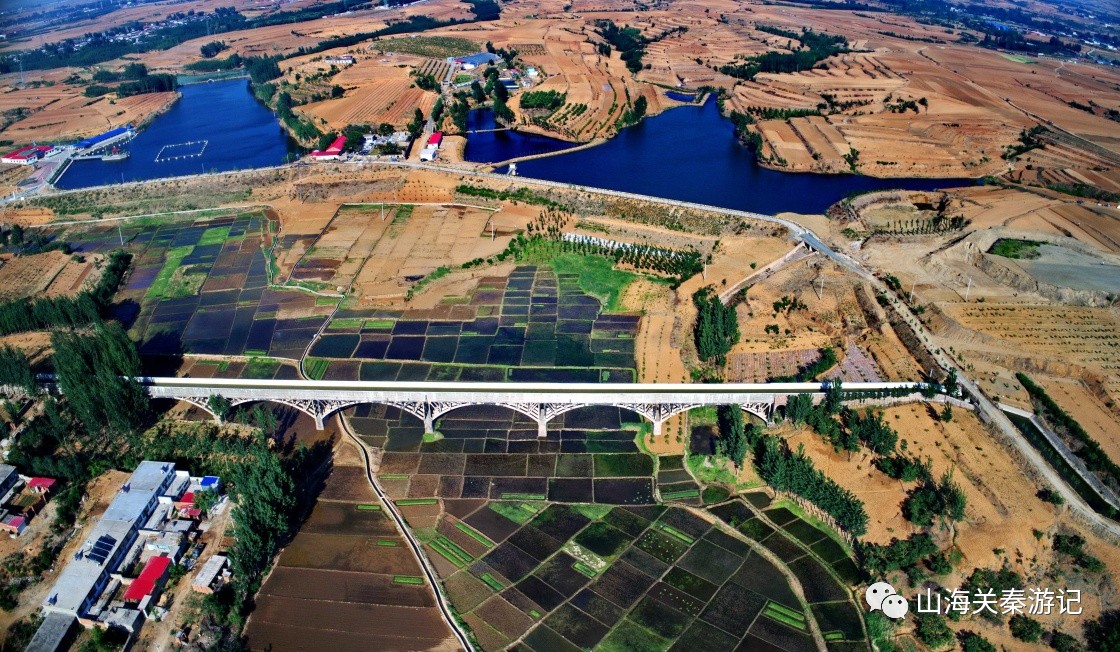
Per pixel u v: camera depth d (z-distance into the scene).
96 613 156.25
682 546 177.75
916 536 173.88
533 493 193.12
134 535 173.00
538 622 159.12
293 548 176.50
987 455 193.12
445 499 191.12
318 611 161.25
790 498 190.50
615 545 178.12
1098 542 171.12
